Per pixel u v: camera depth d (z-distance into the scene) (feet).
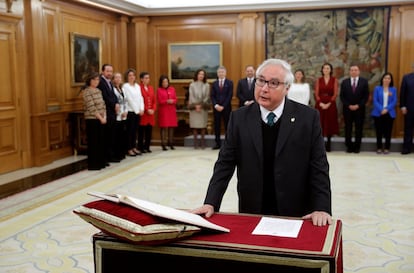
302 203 8.92
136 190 20.79
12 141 25.29
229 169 9.09
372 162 27.14
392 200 18.76
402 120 34.14
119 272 6.81
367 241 14.07
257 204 8.95
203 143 33.06
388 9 33.50
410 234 14.69
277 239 6.62
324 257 5.95
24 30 25.79
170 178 23.22
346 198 19.12
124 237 6.45
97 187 21.39
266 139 8.90
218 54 36.60
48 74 27.78
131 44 37.52
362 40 34.22
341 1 33.37
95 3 31.32
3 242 14.08
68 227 15.51
